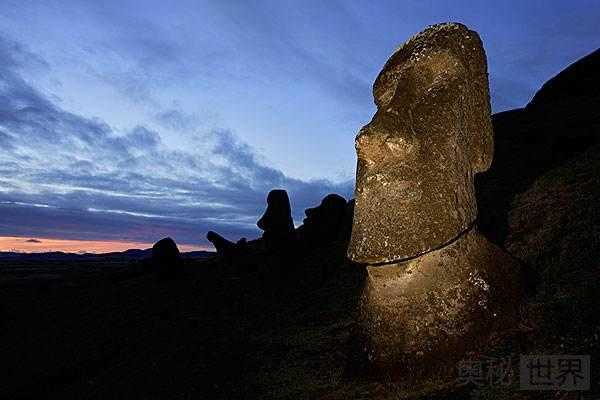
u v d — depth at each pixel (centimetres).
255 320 1055
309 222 1702
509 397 385
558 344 431
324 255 1494
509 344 459
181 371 788
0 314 1356
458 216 494
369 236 500
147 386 746
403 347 486
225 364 775
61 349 1036
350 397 482
